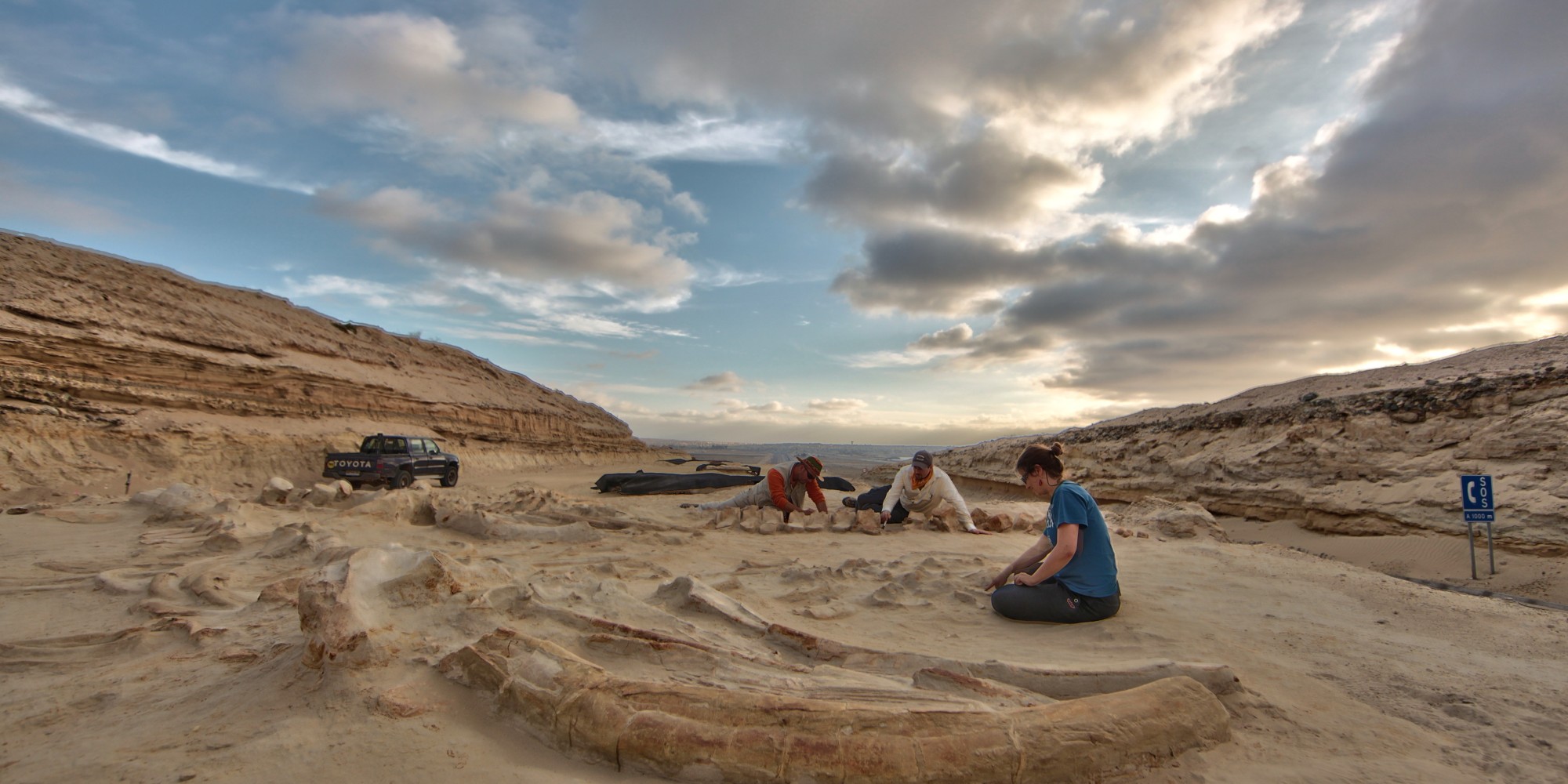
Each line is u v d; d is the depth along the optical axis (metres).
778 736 2.23
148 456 17.05
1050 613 4.24
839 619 4.39
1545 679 3.37
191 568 5.16
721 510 9.58
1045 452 4.69
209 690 2.80
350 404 25.72
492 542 7.30
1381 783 2.32
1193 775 2.35
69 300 17.84
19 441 14.93
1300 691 3.17
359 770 2.08
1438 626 4.30
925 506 9.18
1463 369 20.42
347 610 2.83
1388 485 13.88
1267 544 7.84
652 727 2.26
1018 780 2.21
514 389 42.81
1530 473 11.70
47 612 4.26
